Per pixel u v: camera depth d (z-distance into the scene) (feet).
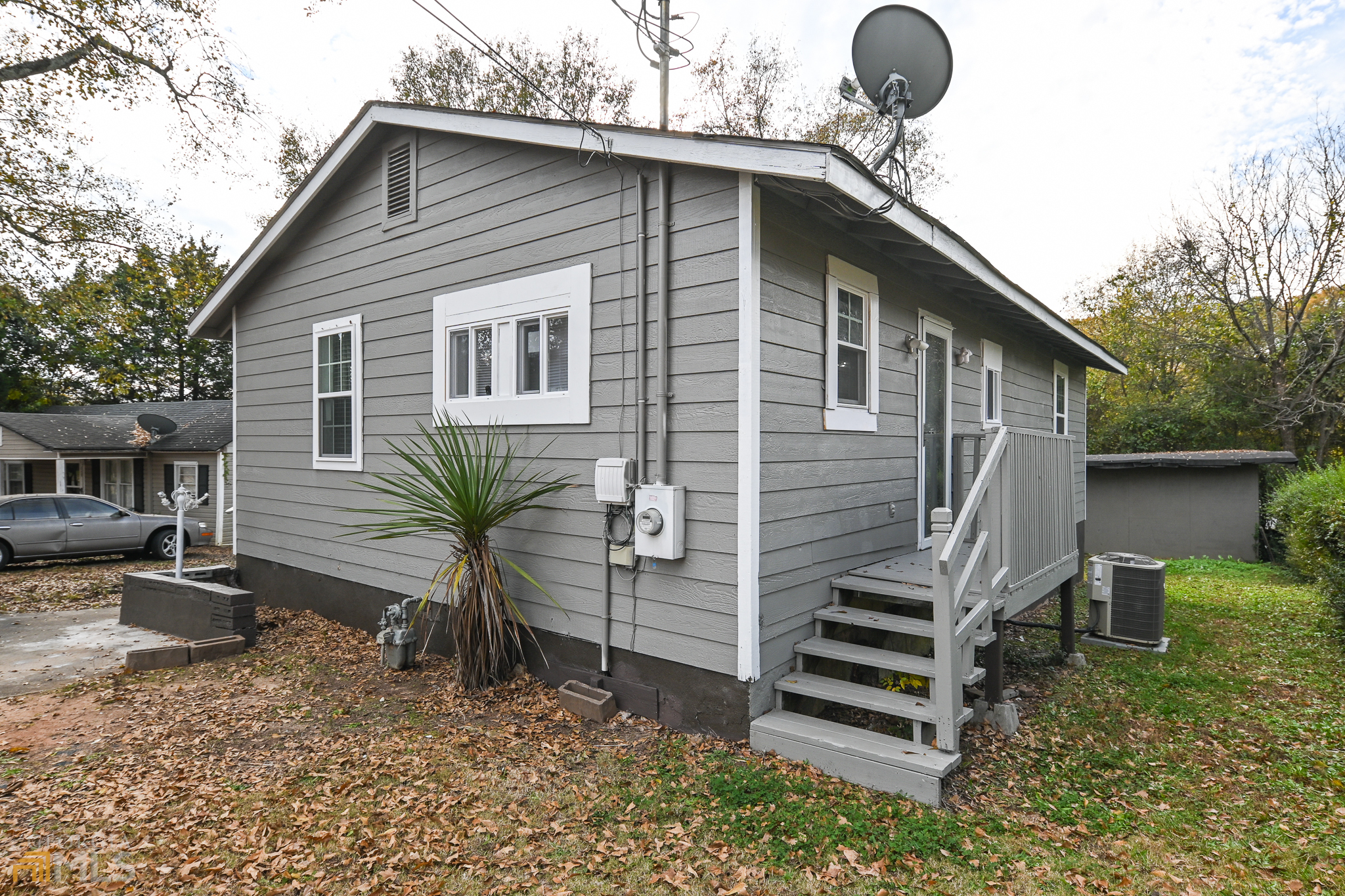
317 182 22.61
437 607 19.72
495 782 12.05
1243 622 25.11
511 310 17.54
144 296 57.77
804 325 14.78
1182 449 58.18
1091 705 16.63
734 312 13.20
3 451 54.44
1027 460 15.94
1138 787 12.47
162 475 58.23
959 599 12.44
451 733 14.23
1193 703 16.71
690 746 13.32
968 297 23.54
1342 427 52.60
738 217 13.16
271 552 26.50
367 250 21.95
